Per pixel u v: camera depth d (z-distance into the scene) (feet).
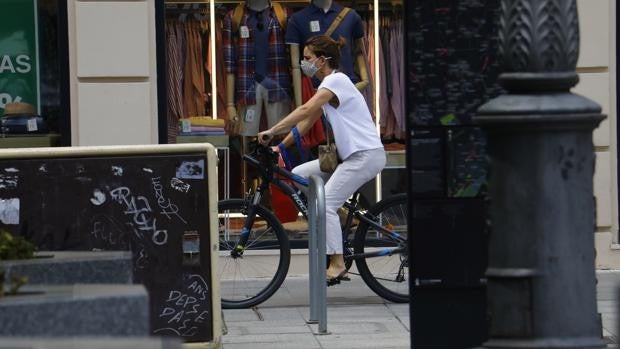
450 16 64.54
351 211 96.94
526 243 51.11
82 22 107.04
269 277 97.71
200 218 73.31
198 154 73.20
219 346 74.08
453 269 65.16
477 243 65.05
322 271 85.97
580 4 109.50
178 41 112.27
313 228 88.84
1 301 43.09
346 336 85.51
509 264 51.44
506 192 51.39
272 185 98.94
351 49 115.34
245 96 114.52
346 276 95.96
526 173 50.98
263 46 114.93
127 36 107.45
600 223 110.32
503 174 51.44
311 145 110.32
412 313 65.36
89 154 72.18
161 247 73.00
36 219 71.87
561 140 50.85
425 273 65.26
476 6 64.28
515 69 51.93
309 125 95.20
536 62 51.44
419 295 65.36
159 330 73.20
